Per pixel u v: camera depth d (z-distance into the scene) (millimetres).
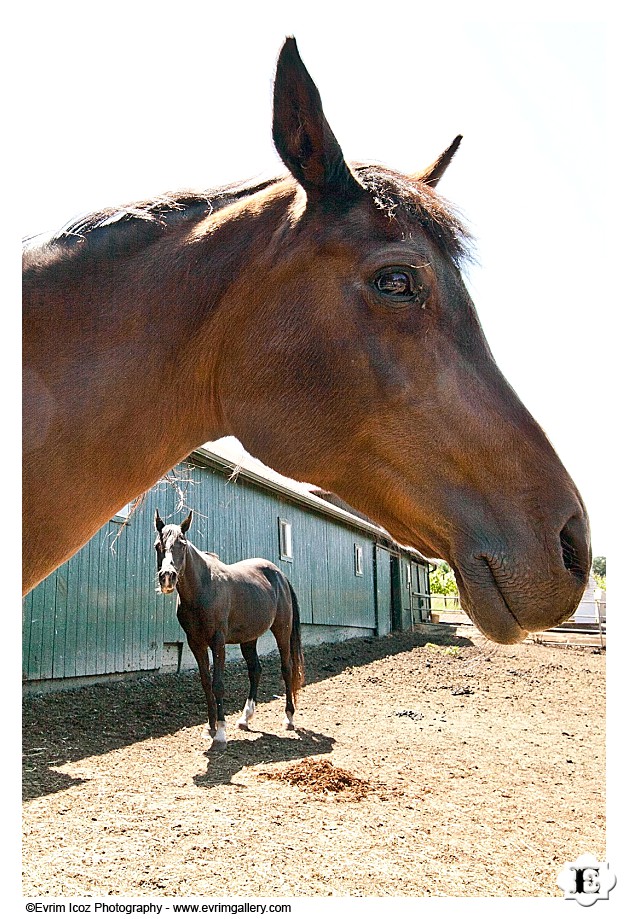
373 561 22312
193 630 7473
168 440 1812
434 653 17188
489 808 5504
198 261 1811
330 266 1725
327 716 9289
